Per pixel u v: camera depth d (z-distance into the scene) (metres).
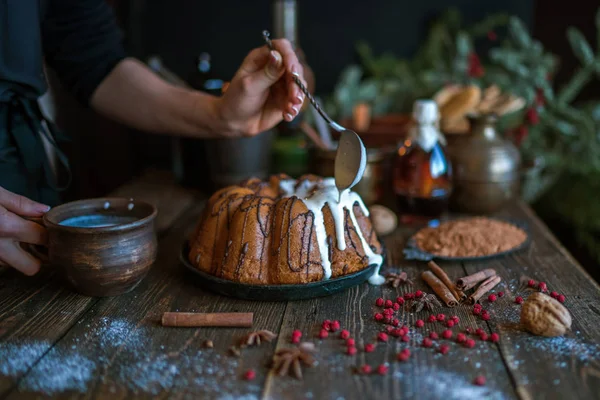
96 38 0.95
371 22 1.64
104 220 0.81
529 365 0.64
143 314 0.74
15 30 0.80
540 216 1.56
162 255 0.92
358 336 0.69
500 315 0.74
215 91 1.13
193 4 1.61
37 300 0.77
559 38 1.74
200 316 0.71
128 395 0.60
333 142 1.24
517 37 1.40
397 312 0.75
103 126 1.55
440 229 0.97
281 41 0.83
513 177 1.07
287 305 0.76
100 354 0.66
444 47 1.58
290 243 0.77
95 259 0.74
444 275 0.82
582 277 0.84
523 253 0.92
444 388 0.61
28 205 0.77
